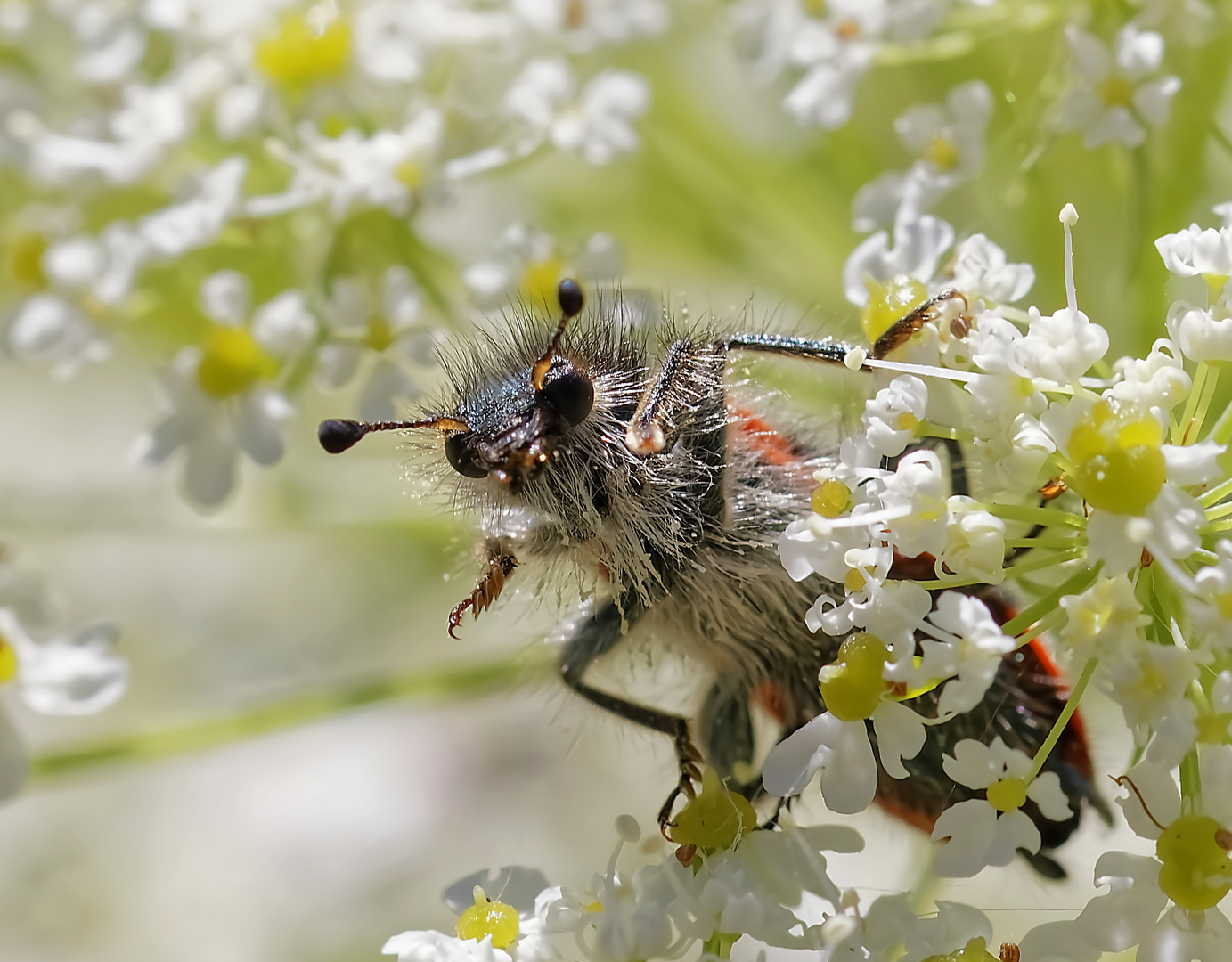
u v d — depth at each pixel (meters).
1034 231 0.08
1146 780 0.07
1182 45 0.08
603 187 0.09
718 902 0.07
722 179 0.09
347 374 0.08
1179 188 0.08
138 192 0.08
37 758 0.08
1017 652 0.07
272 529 0.08
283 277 0.08
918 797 0.07
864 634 0.07
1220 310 0.07
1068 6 0.08
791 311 0.08
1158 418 0.07
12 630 0.08
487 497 0.07
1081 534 0.07
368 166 0.08
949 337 0.07
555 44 0.08
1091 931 0.07
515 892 0.07
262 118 0.08
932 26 0.08
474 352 0.07
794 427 0.08
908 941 0.07
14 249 0.08
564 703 0.08
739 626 0.07
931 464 0.07
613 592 0.07
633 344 0.07
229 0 0.08
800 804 0.08
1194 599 0.07
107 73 0.08
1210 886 0.07
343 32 0.08
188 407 0.08
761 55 0.08
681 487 0.07
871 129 0.08
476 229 0.09
